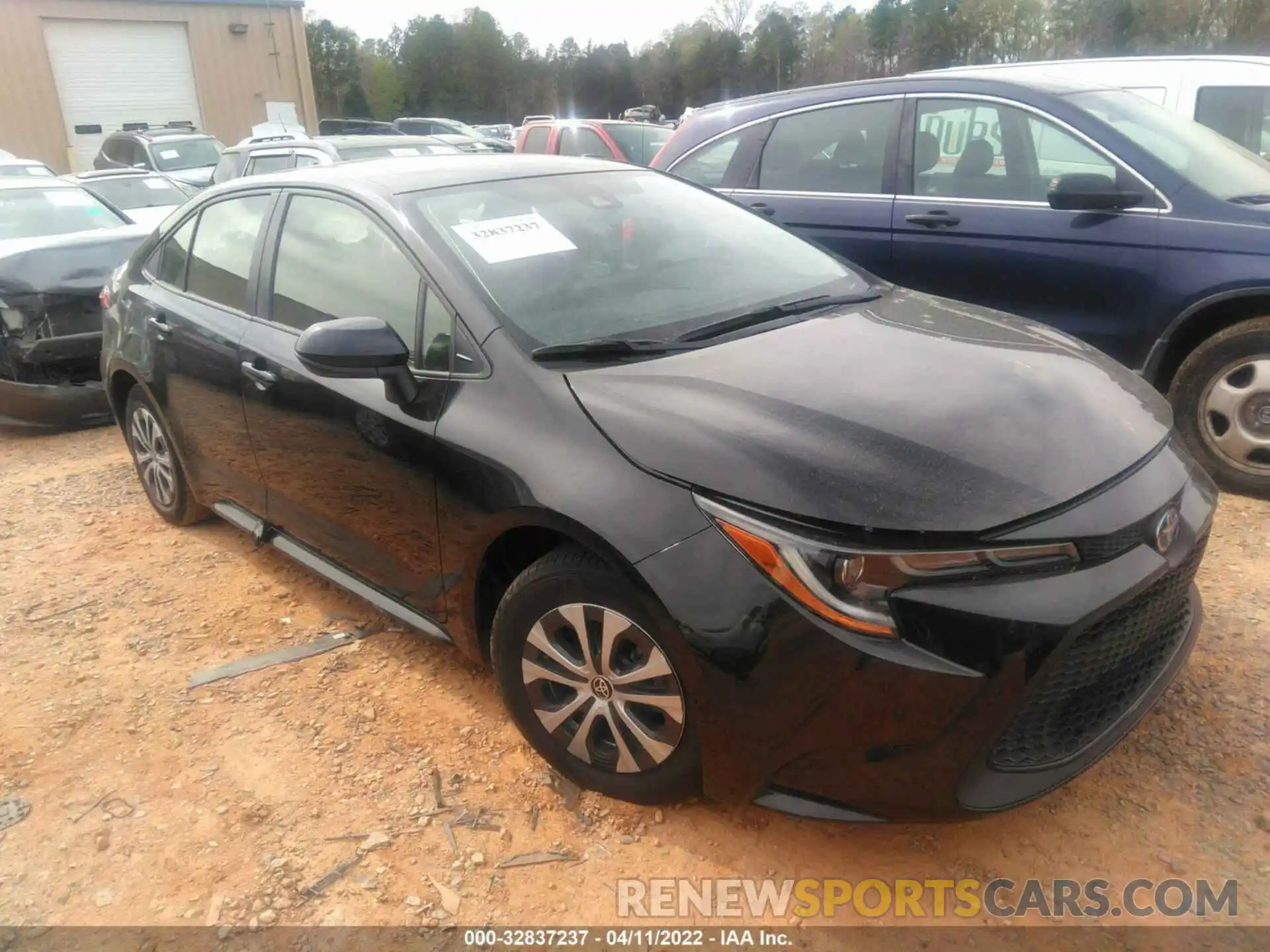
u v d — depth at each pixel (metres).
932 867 2.37
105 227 8.14
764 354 2.66
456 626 2.89
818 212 5.25
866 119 5.15
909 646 2.00
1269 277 3.91
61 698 3.21
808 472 2.13
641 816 2.55
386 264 3.03
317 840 2.53
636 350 2.64
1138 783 2.58
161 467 4.49
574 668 2.49
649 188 3.66
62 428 6.46
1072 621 2.03
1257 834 2.39
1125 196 4.21
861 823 2.18
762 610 2.08
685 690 2.25
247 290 3.63
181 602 3.84
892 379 2.51
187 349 3.84
